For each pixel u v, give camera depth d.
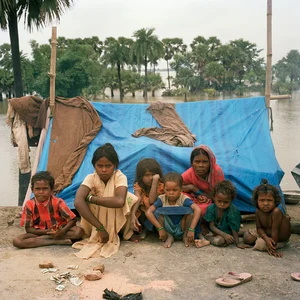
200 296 3.14
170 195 4.33
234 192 4.30
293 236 4.75
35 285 3.35
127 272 3.61
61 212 4.41
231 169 5.38
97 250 4.14
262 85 83.44
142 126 6.59
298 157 19.59
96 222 4.21
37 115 6.34
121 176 4.39
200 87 83.19
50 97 6.23
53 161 5.77
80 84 50.41
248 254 4.04
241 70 82.50
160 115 6.73
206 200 4.77
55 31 6.15
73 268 3.70
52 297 3.14
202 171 4.73
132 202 4.45
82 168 5.67
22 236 4.37
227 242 4.26
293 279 3.41
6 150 23.64
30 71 49.44
